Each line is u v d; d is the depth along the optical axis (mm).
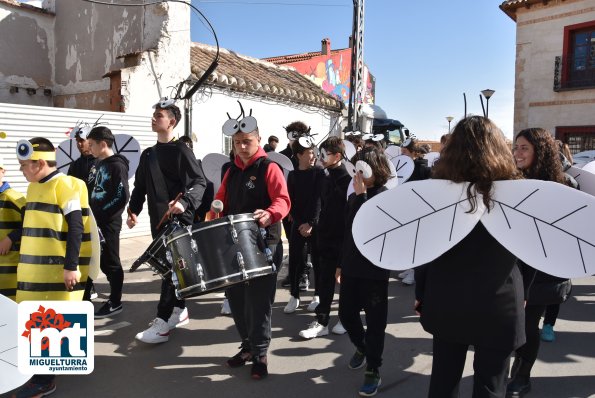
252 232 3295
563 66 16438
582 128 16188
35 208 3219
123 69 8477
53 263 3205
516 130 17703
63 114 7660
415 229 2133
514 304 2094
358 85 12516
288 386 3535
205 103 10016
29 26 10586
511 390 3324
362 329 3686
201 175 4109
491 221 2045
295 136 5141
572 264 1927
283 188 3557
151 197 4129
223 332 4582
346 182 4230
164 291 4199
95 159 4902
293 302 5137
